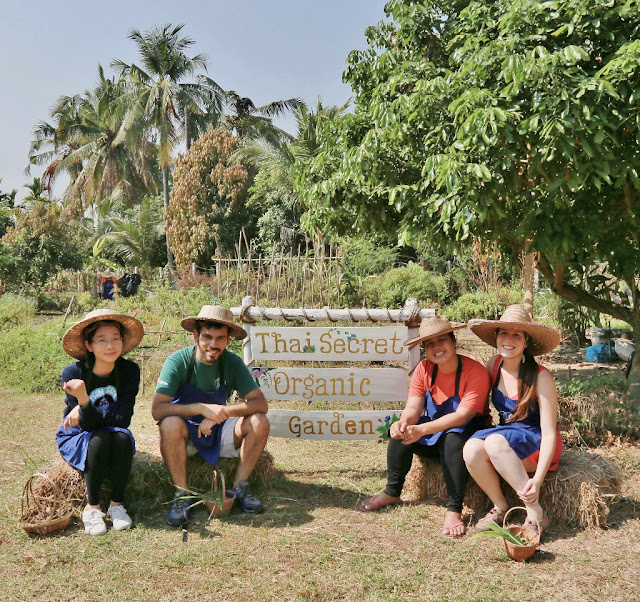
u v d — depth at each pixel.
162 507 4.15
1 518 3.87
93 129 35.91
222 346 4.19
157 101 31.56
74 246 24.89
